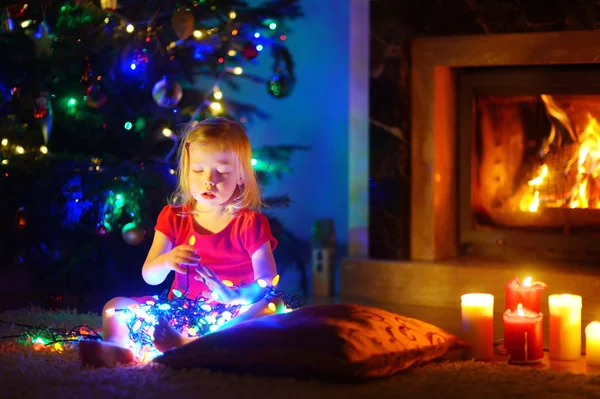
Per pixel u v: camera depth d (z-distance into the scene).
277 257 4.71
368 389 2.24
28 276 4.57
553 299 2.76
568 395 2.23
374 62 4.07
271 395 2.18
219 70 4.34
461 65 3.94
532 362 2.65
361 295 4.11
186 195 2.90
